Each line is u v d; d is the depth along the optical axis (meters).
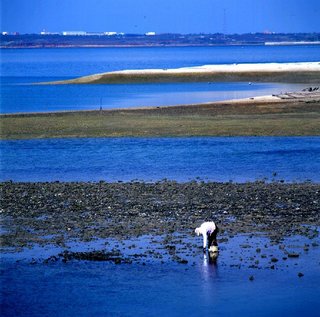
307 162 146.75
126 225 97.12
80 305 70.56
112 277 77.62
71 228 96.19
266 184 123.81
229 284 75.25
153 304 70.75
